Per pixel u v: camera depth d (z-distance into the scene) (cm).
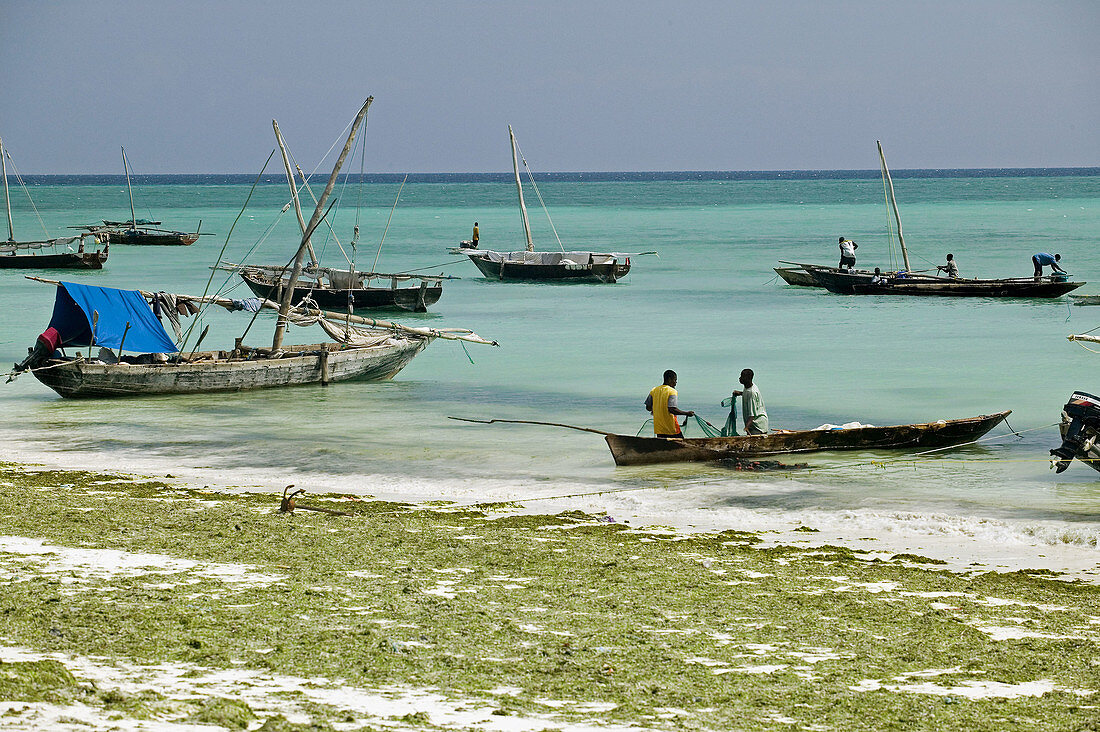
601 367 6781
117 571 2548
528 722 1639
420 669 1894
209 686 1742
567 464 4291
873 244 17238
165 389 5838
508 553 2919
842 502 3675
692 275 13062
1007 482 3950
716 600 2470
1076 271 12800
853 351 7350
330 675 1839
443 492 3853
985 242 17162
